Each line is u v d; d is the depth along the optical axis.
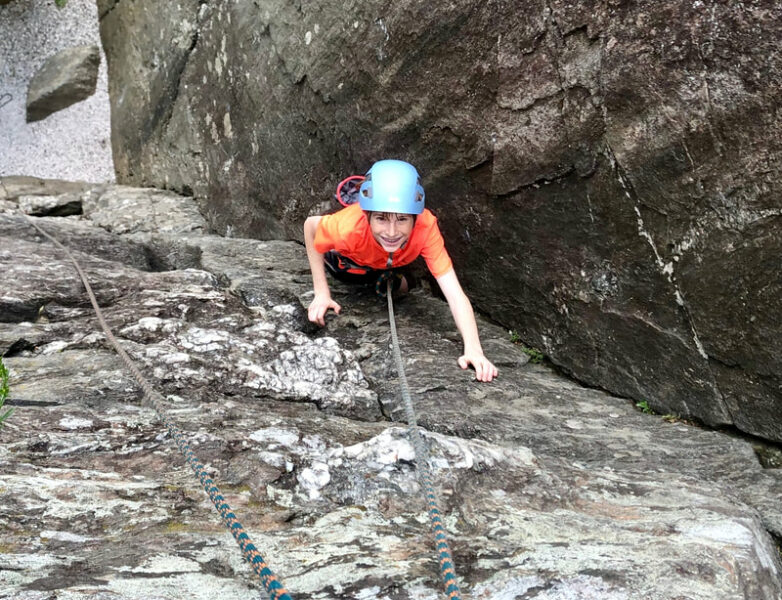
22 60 8.23
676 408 3.17
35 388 2.63
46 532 1.86
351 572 1.77
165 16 6.25
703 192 2.75
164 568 1.74
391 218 3.15
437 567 1.81
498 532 2.05
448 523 2.09
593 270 3.33
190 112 6.21
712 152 2.66
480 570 1.82
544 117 3.22
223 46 5.49
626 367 3.33
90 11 8.00
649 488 2.41
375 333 3.80
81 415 2.46
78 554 1.79
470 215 3.87
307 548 1.91
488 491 2.28
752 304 2.74
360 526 2.03
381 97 4.01
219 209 6.04
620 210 3.09
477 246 3.92
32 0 8.23
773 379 2.76
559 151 3.21
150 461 2.27
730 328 2.85
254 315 3.59
